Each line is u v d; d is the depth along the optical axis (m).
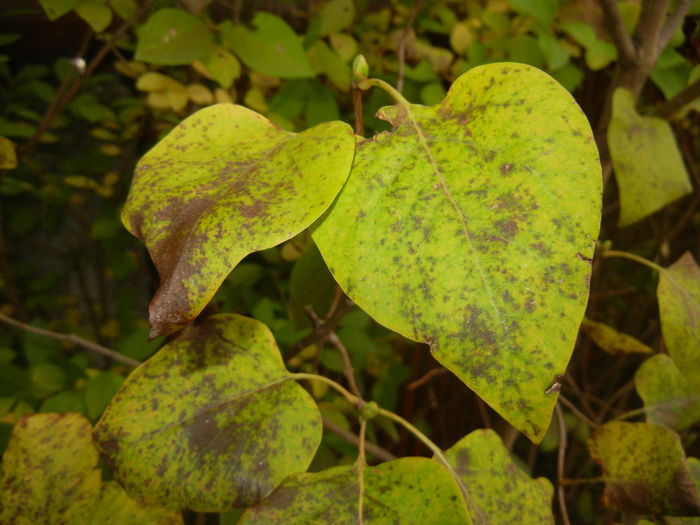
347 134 0.13
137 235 0.12
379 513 0.14
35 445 0.16
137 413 0.15
